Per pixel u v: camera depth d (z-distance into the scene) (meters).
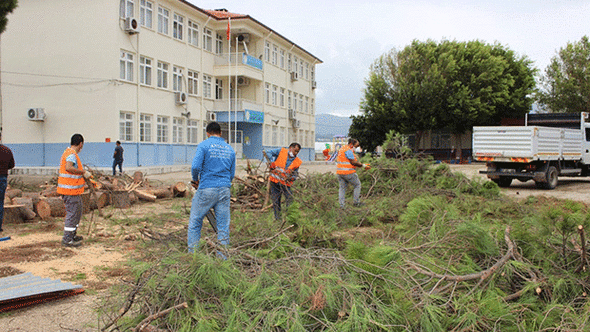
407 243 5.54
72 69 24.38
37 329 3.98
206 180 5.43
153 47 26.52
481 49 38.47
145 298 3.59
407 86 37.81
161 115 27.53
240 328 3.20
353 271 3.95
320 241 6.27
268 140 38.34
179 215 9.46
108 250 6.80
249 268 4.11
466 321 3.38
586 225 4.51
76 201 7.11
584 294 4.01
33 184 14.16
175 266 3.73
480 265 4.57
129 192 12.26
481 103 37.22
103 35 23.75
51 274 5.56
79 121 24.36
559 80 43.91
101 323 4.04
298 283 3.55
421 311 3.39
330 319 3.32
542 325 3.46
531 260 4.58
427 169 12.51
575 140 18.31
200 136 31.62
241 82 35.88
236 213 7.70
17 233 8.05
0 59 25.59
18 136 25.53
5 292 4.48
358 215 8.98
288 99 42.91
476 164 40.22
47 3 24.66
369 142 42.12
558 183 19.56
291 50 42.94
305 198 9.34
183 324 3.24
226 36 34.75
